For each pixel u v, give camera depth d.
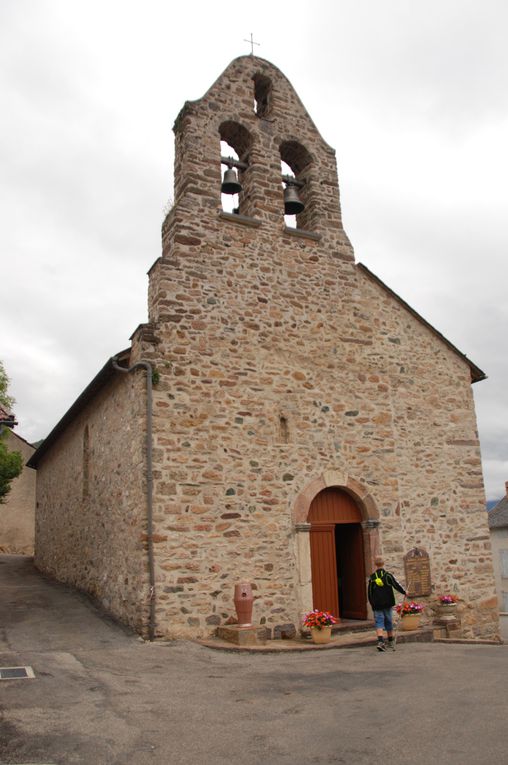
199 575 9.57
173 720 5.49
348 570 11.79
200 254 10.89
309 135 12.83
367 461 11.60
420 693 6.23
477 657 8.36
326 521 11.20
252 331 11.03
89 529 12.78
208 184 11.33
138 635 9.19
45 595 12.79
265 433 10.69
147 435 9.70
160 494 9.58
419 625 11.15
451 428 12.80
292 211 12.80
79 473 14.12
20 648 8.55
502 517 29.78
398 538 11.55
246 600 9.38
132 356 10.48
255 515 10.23
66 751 4.69
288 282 11.66
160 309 10.32
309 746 4.80
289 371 11.21
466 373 13.37
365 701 6.03
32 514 23.14
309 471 10.94
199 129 11.54
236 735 5.10
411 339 12.85
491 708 5.54
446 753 4.49
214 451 10.16
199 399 10.24
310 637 10.00
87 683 6.65
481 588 12.20
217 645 8.81
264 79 12.77
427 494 12.14
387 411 12.09
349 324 12.15
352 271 12.47
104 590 11.22
